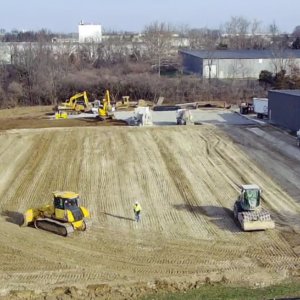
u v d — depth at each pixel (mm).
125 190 35906
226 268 23578
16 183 37844
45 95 86062
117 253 25453
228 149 46656
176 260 24531
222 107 74312
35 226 28938
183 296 20547
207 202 33188
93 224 29469
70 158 44594
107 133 53719
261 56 99812
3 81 90312
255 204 28500
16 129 56938
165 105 77688
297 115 52094
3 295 20953
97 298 20562
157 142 49625
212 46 143750
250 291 20875
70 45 138000
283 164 41469
